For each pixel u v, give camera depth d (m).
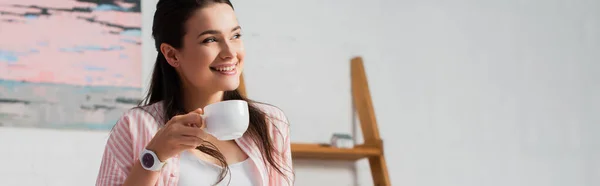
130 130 1.48
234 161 1.54
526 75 3.57
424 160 3.28
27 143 2.64
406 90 3.29
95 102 2.73
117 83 2.76
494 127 3.45
